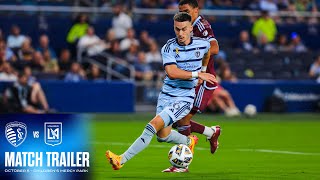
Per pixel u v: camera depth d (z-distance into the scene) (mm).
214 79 35562
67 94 80875
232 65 94062
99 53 86500
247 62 95500
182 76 35406
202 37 39656
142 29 93375
